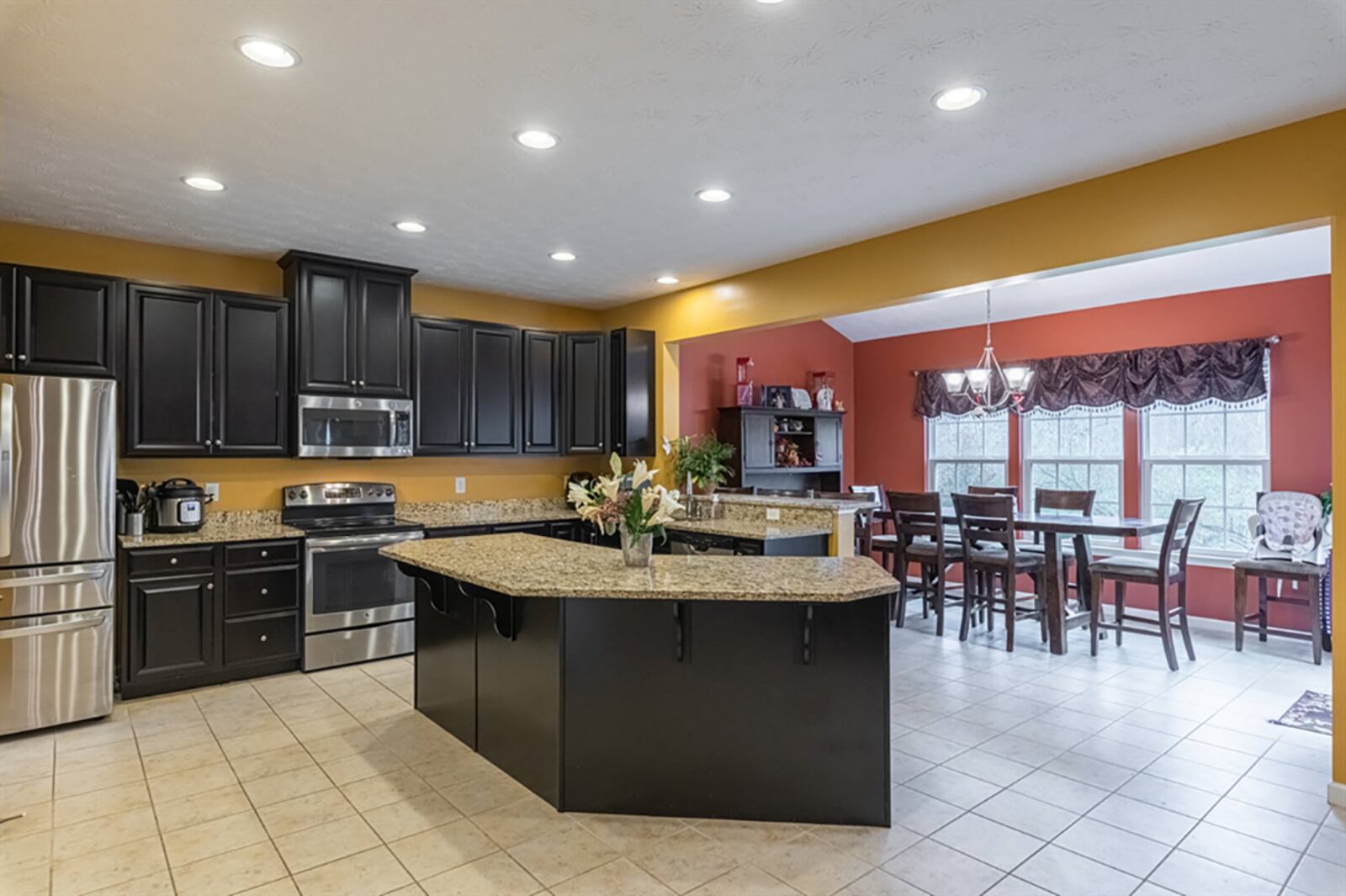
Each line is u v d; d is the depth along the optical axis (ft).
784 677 8.68
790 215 12.77
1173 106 8.82
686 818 8.80
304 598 14.53
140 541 13.04
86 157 10.27
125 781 9.77
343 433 15.43
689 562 10.22
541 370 18.78
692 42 7.45
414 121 9.19
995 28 7.20
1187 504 14.87
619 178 11.07
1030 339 21.83
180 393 13.78
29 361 12.32
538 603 9.39
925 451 24.49
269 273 15.81
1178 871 7.69
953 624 19.02
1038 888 7.38
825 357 25.48
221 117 9.04
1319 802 9.20
